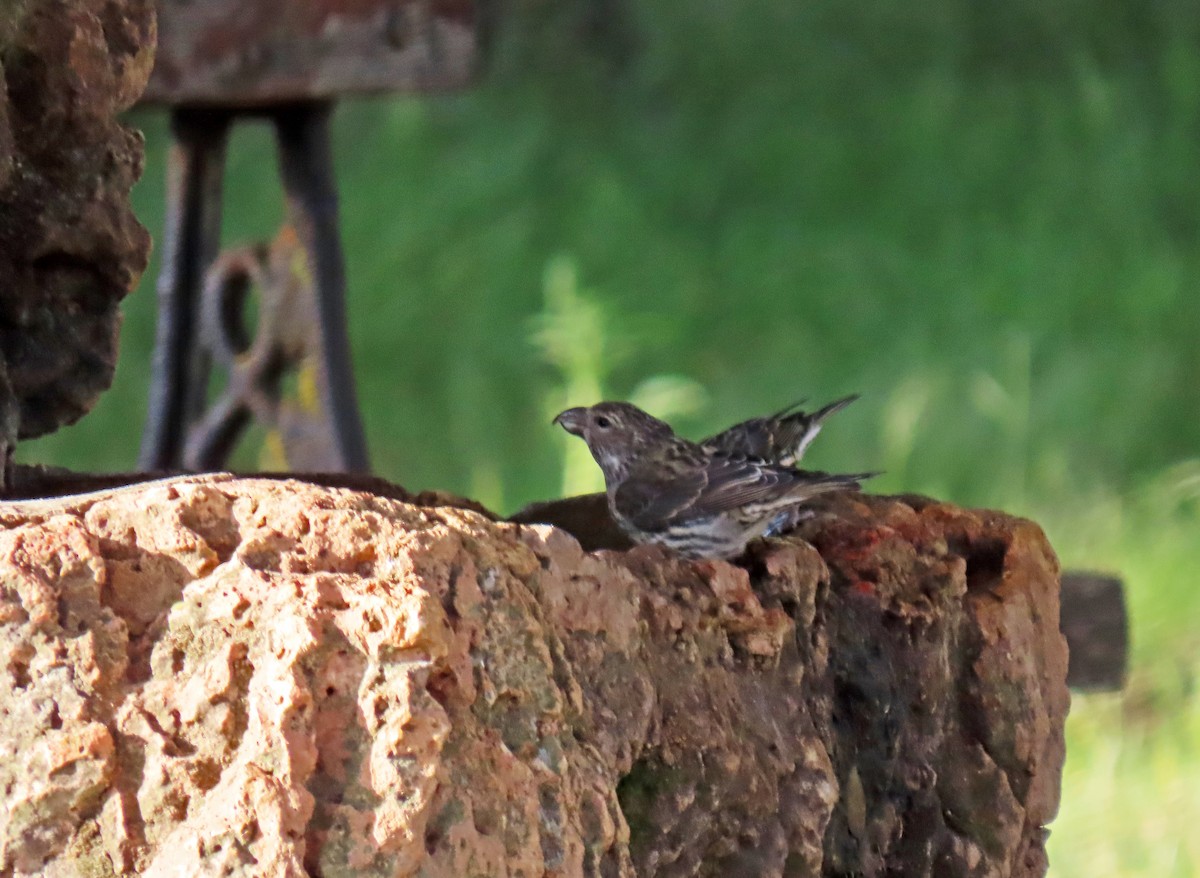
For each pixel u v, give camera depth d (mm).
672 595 5391
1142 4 27750
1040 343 20984
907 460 18547
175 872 4211
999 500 17547
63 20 5613
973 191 24969
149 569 4469
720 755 5316
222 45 10766
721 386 21078
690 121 27094
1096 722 13328
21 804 4258
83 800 4262
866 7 28484
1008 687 6562
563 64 28047
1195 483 16562
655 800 5172
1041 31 27797
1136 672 13719
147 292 22156
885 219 24625
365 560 4523
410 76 11203
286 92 10969
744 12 28766
